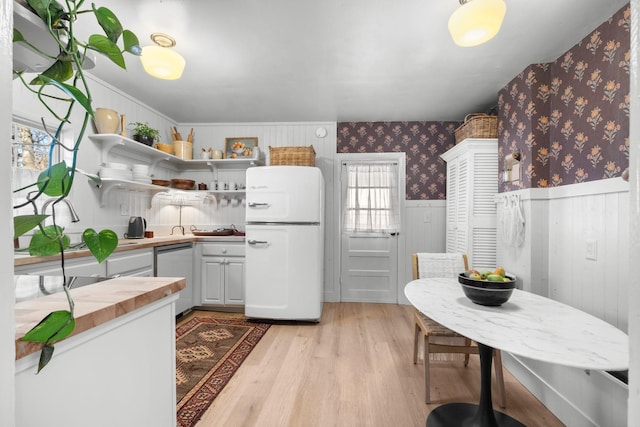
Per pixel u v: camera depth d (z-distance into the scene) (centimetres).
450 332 191
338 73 269
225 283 361
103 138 284
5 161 38
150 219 366
